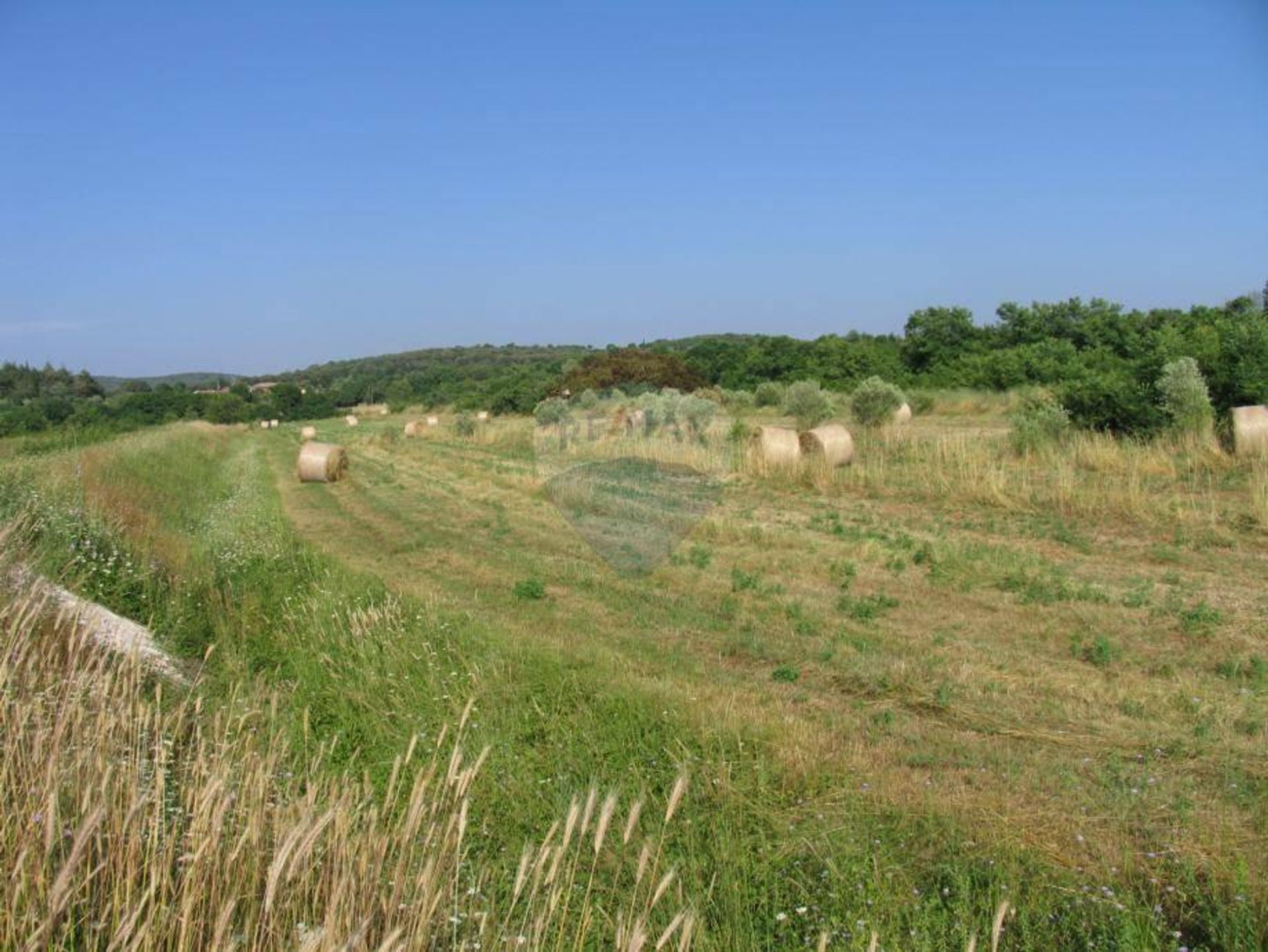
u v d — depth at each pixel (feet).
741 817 13.93
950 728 18.38
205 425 169.07
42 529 26.84
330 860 9.06
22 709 10.98
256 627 25.30
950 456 51.39
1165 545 33.12
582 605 28.78
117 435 87.61
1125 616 25.45
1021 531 36.58
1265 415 45.21
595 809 14.37
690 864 12.65
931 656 22.84
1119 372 55.88
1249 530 33.73
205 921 8.44
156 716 12.19
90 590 23.97
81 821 8.98
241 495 60.49
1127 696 19.80
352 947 7.29
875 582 30.58
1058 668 21.81
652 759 16.19
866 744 17.42
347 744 17.21
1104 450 47.73
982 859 12.80
